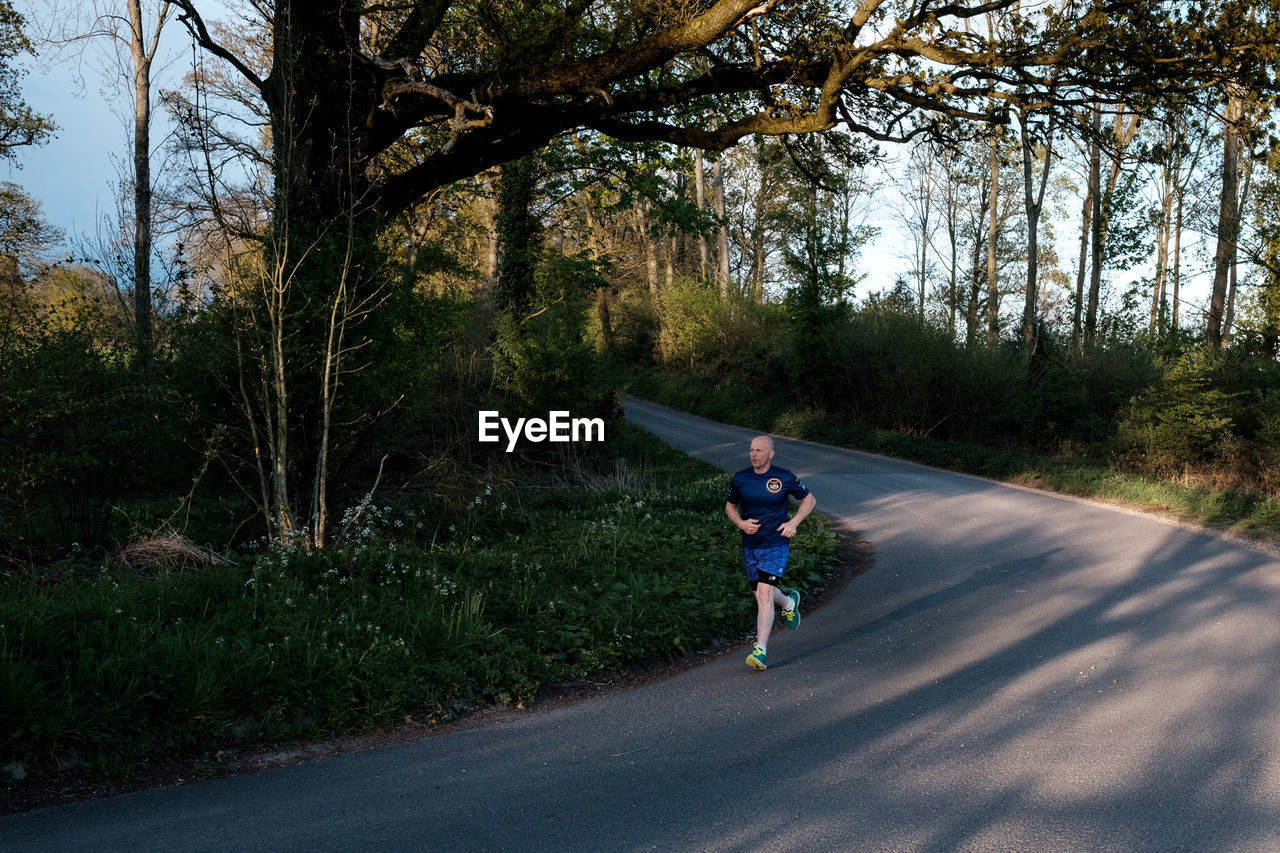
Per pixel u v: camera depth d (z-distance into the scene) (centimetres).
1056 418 2258
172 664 481
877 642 724
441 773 444
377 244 955
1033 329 2633
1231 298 3000
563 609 718
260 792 416
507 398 1780
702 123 1278
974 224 4238
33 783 407
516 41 1005
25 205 1683
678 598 812
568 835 374
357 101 1026
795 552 1051
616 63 972
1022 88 995
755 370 3588
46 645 474
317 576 687
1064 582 955
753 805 405
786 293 3161
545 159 2006
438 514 1034
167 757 445
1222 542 1223
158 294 923
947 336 2670
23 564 706
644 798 413
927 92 928
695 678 628
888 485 1902
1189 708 545
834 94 946
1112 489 1714
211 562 724
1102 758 462
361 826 380
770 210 4934
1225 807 400
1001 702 562
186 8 909
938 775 440
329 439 924
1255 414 1806
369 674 532
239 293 849
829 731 510
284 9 933
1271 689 580
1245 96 908
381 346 928
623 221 4738
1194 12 896
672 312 4325
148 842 360
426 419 1501
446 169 1088
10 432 747
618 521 1211
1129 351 2267
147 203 1426
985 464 2169
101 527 847
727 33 1008
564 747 484
